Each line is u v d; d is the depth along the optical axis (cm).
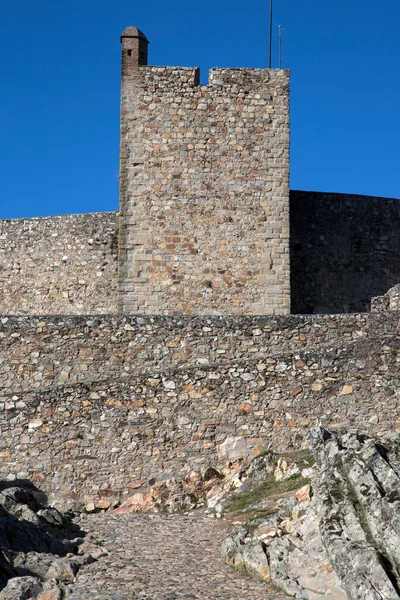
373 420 1958
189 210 2662
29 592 1280
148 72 2688
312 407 1966
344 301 3014
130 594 1263
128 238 2655
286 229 2662
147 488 1936
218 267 2650
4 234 3091
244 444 1953
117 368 2088
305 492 1562
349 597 1197
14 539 1457
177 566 1404
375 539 1260
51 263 3027
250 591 1273
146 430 1959
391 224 3102
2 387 2094
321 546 1318
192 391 1975
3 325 2114
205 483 1898
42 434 1964
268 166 2678
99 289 2964
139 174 2672
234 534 1479
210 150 2677
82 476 1945
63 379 2089
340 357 1984
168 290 2644
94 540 1581
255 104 2691
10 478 1950
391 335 2052
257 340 2088
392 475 1343
